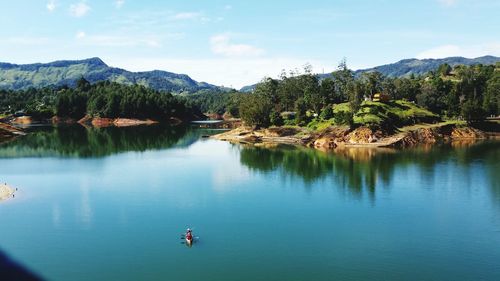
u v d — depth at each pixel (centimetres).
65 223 6994
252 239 6281
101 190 9131
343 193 8838
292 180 10094
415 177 10175
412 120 18275
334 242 6159
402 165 11750
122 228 6750
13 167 11850
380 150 14912
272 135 18712
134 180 10131
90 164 12412
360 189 9131
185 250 5888
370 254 5747
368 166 11719
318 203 8119
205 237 6362
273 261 5531
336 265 5409
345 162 12438
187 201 8269
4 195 8694
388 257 5650
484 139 17525
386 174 10575
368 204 8031
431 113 19412
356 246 6016
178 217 7288
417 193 8744
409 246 6006
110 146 16800
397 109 18975
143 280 5044
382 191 8938
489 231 6569
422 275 5144
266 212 7562
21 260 5600
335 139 16425
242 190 9150
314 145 16550
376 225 6875
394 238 6312
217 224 6931
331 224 6919
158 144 17600
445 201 8156
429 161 12338
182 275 5159
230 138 19375
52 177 10456
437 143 16575
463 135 17775
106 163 12606
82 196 8631
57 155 14250
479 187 9150
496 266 5369
